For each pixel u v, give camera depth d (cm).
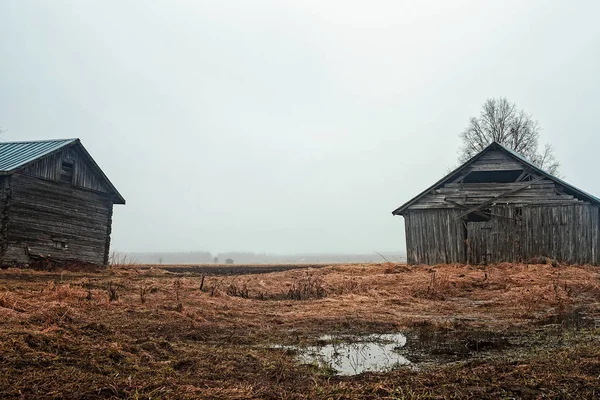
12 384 469
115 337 728
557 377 523
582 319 1027
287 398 475
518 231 2414
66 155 2291
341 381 549
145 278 1870
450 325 980
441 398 467
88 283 1486
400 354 725
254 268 3061
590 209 2350
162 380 520
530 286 1584
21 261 2012
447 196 2527
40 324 782
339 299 1360
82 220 2384
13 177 1994
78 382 486
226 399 464
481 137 5278
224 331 897
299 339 845
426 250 2547
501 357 680
